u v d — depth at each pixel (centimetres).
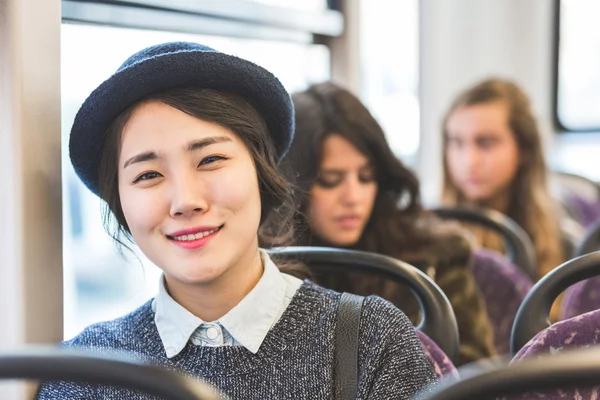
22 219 92
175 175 84
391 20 267
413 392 87
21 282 92
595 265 97
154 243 86
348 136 142
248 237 87
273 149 97
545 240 232
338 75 225
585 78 367
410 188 154
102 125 89
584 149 370
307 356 89
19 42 89
